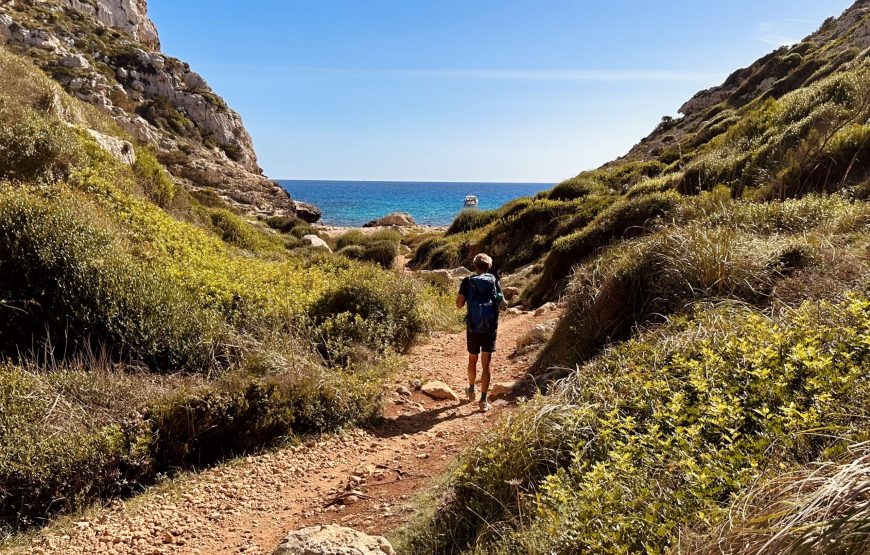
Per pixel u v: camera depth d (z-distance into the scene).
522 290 15.69
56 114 15.56
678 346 4.71
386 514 4.43
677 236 6.98
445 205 128.62
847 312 4.05
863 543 1.83
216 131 64.75
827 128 11.32
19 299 7.09
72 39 58.03
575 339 7.30
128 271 8.00
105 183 12.34
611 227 13.29
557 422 4.17
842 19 40.88
